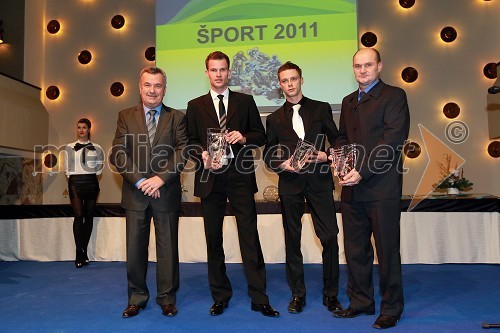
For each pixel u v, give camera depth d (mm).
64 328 2211
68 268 4086
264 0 5602
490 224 3980
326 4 5488
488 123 5387
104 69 6020
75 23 6105
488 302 2637
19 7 5953
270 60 5523
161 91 2488
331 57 5434
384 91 2305
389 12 5598
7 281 3490
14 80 5512
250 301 2730
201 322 2279
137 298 2484
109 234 4438
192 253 4238
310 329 2139
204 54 5637
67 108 6035
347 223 2412
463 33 5484
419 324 2193
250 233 2467
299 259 2541
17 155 5570
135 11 6035
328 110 2611
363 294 2375
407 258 4027
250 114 2582
